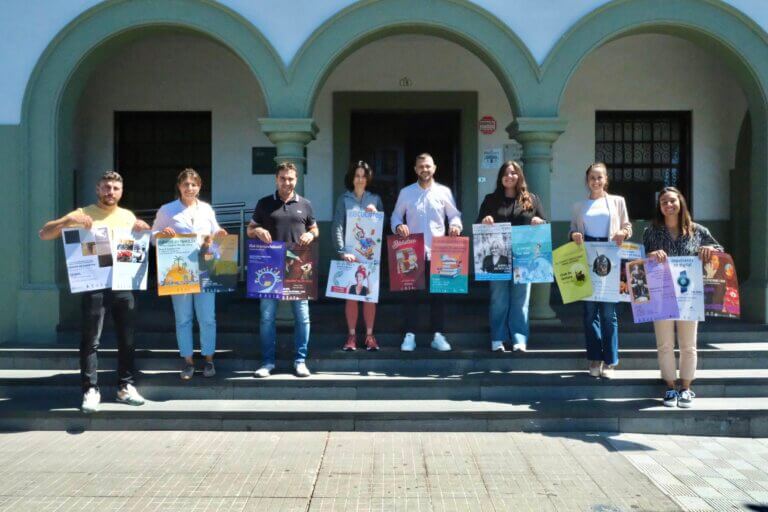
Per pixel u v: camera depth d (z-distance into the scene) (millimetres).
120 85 9547
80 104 9500
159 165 9750
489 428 5883
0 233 7242
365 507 4418
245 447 5508
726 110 9594
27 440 5668
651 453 5395
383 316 8016
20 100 7195
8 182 7227
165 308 8562
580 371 6582
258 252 6301
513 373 6520
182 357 6555
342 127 9594
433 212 6656
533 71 7113
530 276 6391
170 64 9570
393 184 10031
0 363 6754
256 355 6648
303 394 6270
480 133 9570
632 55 9586
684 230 5934
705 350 6699
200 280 6219
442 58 9539
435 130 10055
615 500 4523
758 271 7438
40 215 7250
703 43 7387
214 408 5996
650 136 9828
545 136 7039
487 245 6484
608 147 9797
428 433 5848
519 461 5207
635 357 6648
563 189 9641
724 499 4539
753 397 6227
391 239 6523
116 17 7145
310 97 7121
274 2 7094
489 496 4586
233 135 9609
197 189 6266
